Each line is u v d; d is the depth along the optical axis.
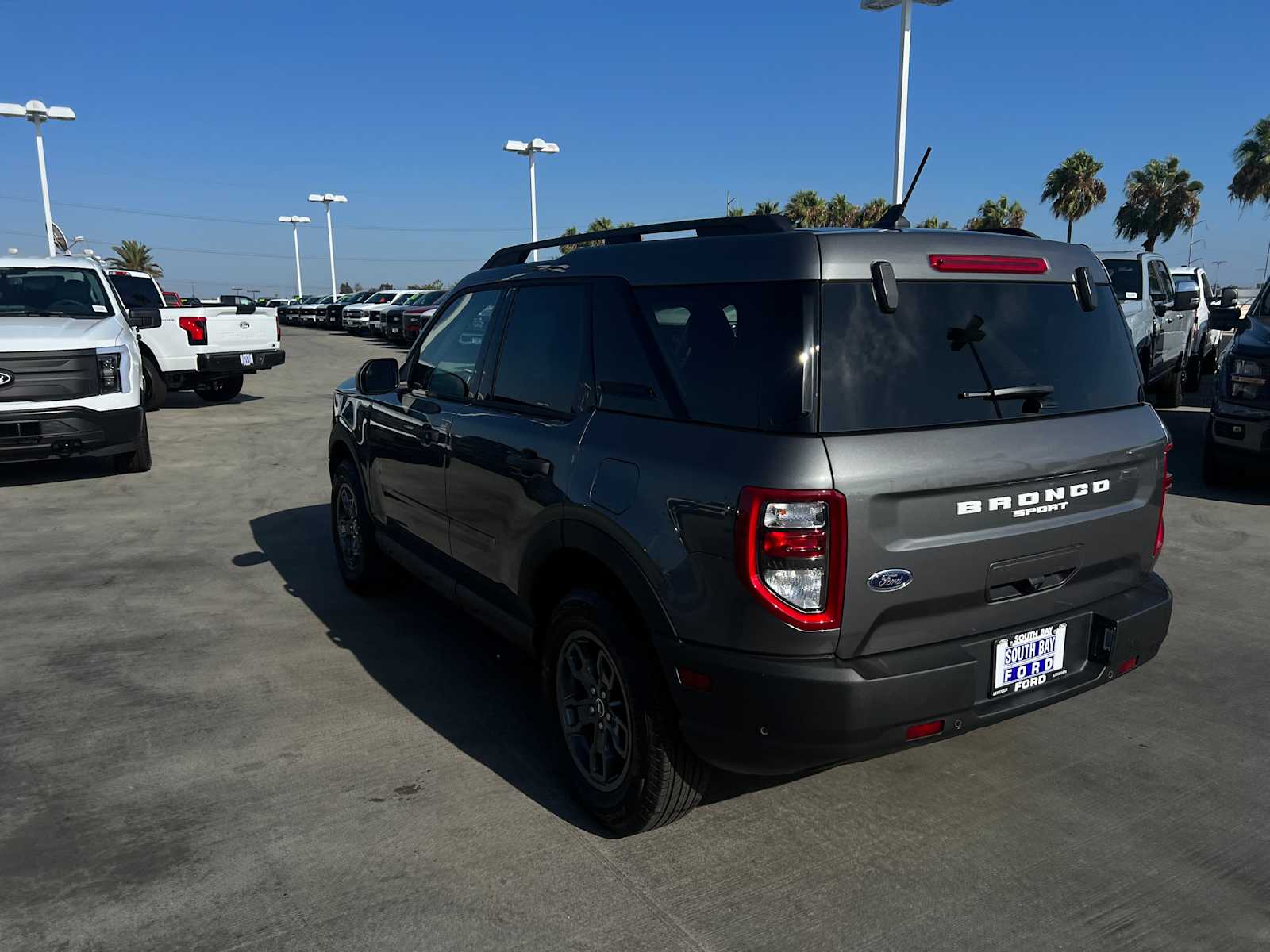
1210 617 4.94
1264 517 7.11
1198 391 16.38
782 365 2.41
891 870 2.77
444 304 4.32
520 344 3.52
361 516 5.03
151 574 5.78
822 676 2.36
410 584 5.57
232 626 4.85
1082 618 2.82
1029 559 2.66
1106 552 2.88
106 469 9.41
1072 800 3.16
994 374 2.64
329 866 2.77
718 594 2.44
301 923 2.52
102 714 3.80
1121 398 2.98
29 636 4.69
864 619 2.39
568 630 3.03
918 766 3.40
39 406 7.98
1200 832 2.96
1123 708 3.89
